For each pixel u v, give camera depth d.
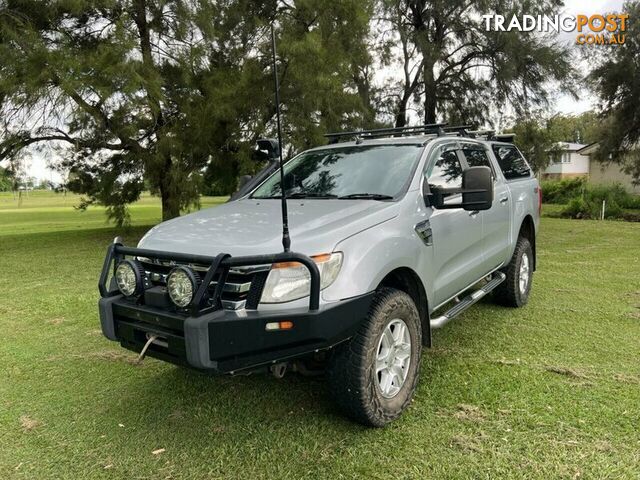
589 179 31.95
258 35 11.89
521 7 14.77
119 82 9.79
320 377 3.32
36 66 9.55
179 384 3.88
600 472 2.61
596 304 5.86
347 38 12.19
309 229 3.00
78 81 9.48
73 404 3.59
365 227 3.10
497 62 15.63
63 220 23.52
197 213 3.79
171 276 2.71
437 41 16.16
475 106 16.98
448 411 3.30
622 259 9.09
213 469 2.78
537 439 2.93
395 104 17.20
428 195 3.75
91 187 14.16
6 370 4.22
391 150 4.14
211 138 12.25
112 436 3.15
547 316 5.36
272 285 2.69
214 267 2.65
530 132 16.67
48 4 10.45
